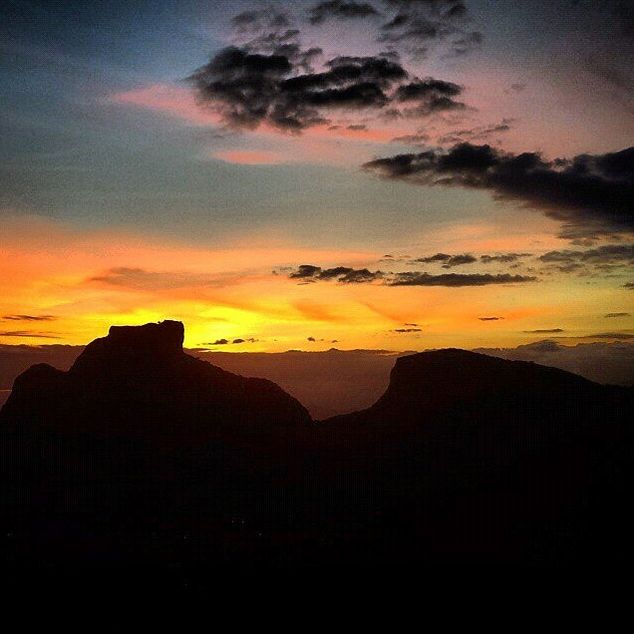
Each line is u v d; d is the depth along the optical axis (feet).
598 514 149.59
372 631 118.01
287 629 118.01
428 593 129.18
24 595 129.59
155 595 130.31
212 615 124.16
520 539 148.15
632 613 118.62
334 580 135.95
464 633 116.37
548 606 122.42
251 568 142.61
